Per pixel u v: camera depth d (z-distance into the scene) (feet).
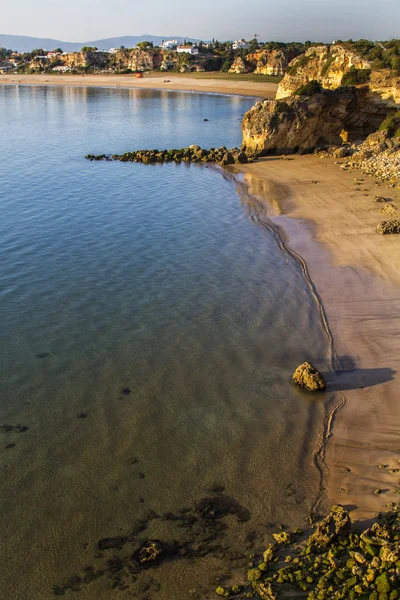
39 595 38.09
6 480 48.16
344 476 48.80
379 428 55.21
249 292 87.45
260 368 66.59
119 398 60.13
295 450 52.47
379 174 162.20
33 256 99.66
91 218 124.57
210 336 73.72
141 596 38.11
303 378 62.28
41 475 48.91
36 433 54.24
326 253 103.50
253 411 58.44
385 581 34.58
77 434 54.29
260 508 45.65
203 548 41.96
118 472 49.44
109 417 56.90
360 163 176.76
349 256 101.14
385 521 42.55
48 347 69.77
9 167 180.86
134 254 102.58
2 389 60.95
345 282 90.17
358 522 43.14
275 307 82.43
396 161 166.50
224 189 155.94
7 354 67.72
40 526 43.73
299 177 167.53
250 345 71.67
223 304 83.10
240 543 42.34
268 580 38.24
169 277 92.43
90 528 43.70
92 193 148.56
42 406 58.39
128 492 47.26
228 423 56.39
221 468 50.11
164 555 41.37
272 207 135.85
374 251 102.63
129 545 42.24
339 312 80.33
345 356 69.21
